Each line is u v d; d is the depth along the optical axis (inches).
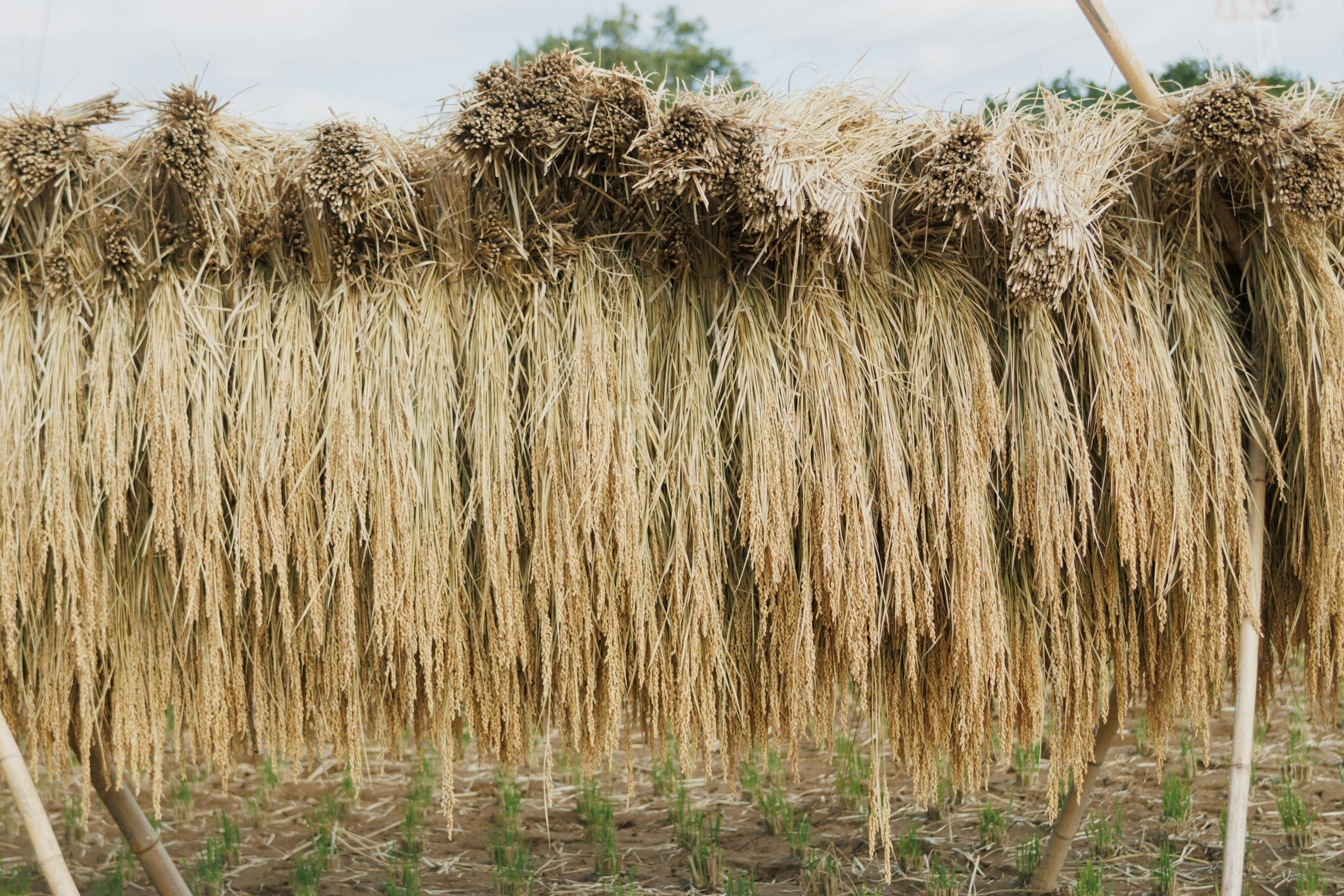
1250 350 85.9
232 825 132.9
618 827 140.9
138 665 77.9
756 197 71.4
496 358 78.0
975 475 79.5
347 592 76.5
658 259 80.2
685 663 79.7
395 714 83.0
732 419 80.4
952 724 86.0
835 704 92.8
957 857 125.9
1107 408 79.3
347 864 128.1
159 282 75.6
